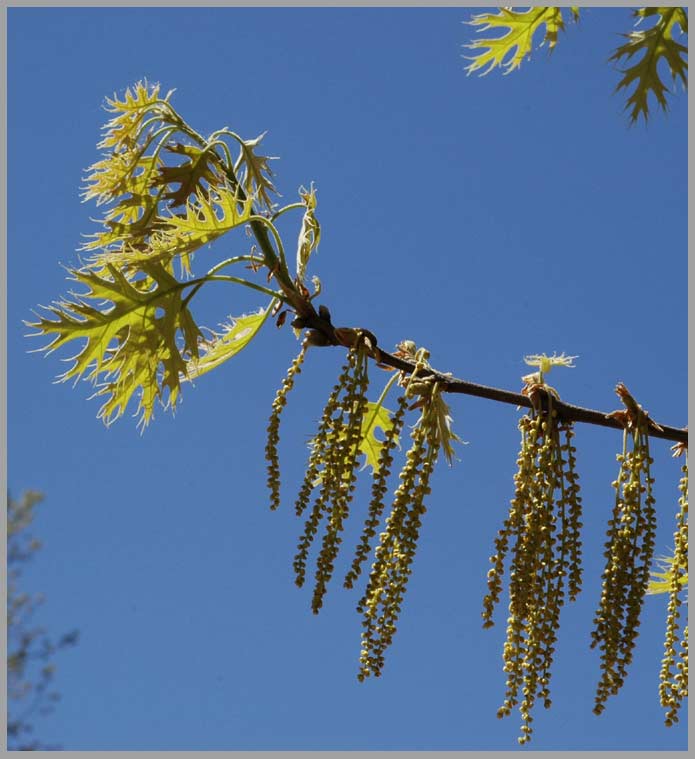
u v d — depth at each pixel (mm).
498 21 3635
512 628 2961
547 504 3100
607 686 2963
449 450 3887
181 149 3826
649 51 3756
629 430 3258
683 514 3189
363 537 3076
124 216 3814
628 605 3031
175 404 3512
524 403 3297
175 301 3506
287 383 3355
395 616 2988
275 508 3227
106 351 3459
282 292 3488
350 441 3180
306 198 3711
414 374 3334
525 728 2865
